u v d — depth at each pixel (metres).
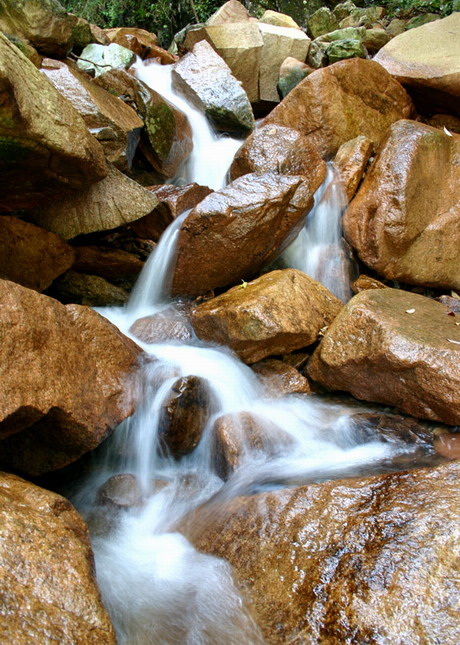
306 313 2.83
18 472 2.14
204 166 4.41
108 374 2.26
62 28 4.11
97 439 2.11
